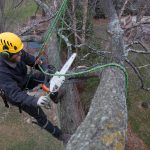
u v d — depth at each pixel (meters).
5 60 4.24
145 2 7.49
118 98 3.69
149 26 9.31
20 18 16.23
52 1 8.52
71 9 9.12
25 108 4.22
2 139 12.49
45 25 9.91
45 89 4.33
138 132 12.09
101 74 4.53
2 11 14.26
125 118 3.39
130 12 9.91
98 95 3.79
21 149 11.93
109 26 5.33
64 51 8.73
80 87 9.78
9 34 4.27
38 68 4.71
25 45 13.55
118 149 2.91
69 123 4.74
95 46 9.08
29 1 18.64
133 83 11.60
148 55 11.23
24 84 4.55
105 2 5.52
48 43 6.43
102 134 3.02
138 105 12.69
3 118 13.74
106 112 3.33
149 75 10.89
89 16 9.81
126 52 6.31
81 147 2.89
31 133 12.80
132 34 7.88
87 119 3.31
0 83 4.14
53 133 4.48
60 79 4.13
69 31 9.05
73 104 4.88
